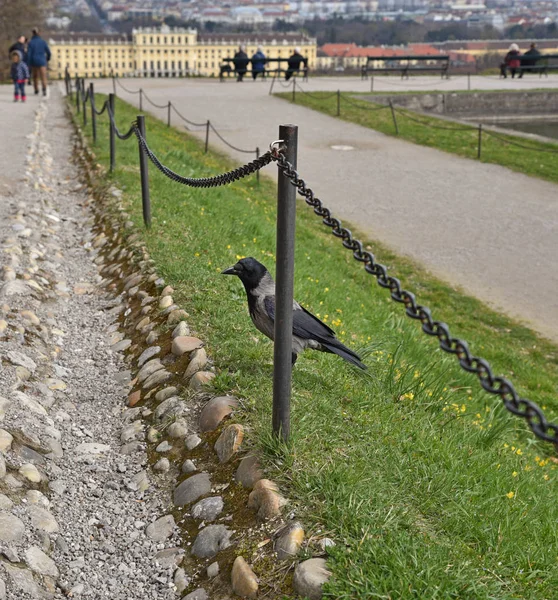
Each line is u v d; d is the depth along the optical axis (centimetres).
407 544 373
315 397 521
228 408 504
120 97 3381
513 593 364
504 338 1051
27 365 618
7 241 924
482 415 718
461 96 3622
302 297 820
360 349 668
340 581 351
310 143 2483
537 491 524
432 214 1652
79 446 531
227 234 1008
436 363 831
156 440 519
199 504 439
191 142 2344
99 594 395
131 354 662
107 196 1175
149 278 779
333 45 18188
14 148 1681
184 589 391
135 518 455
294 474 425
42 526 432
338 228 364
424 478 446
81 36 17750
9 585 375
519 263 1335
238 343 600
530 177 2022
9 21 6494
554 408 866
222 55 18288
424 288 1220
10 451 484
